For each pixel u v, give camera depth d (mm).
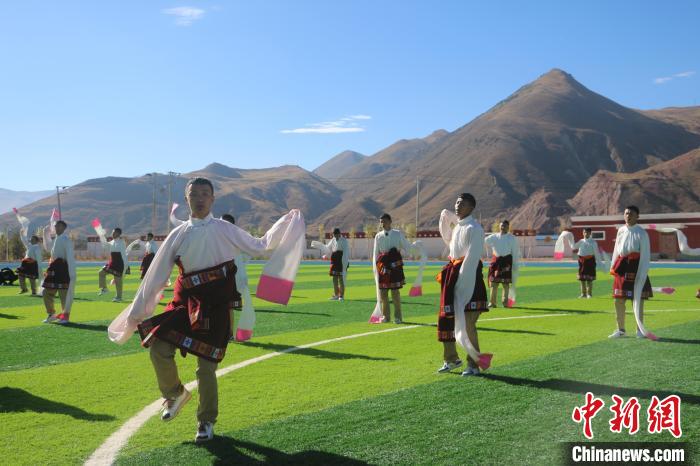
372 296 17766
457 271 6887
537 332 10125
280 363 7645
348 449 4434
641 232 9203
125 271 18500
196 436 4688
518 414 5270
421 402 5680
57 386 6535
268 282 5199
